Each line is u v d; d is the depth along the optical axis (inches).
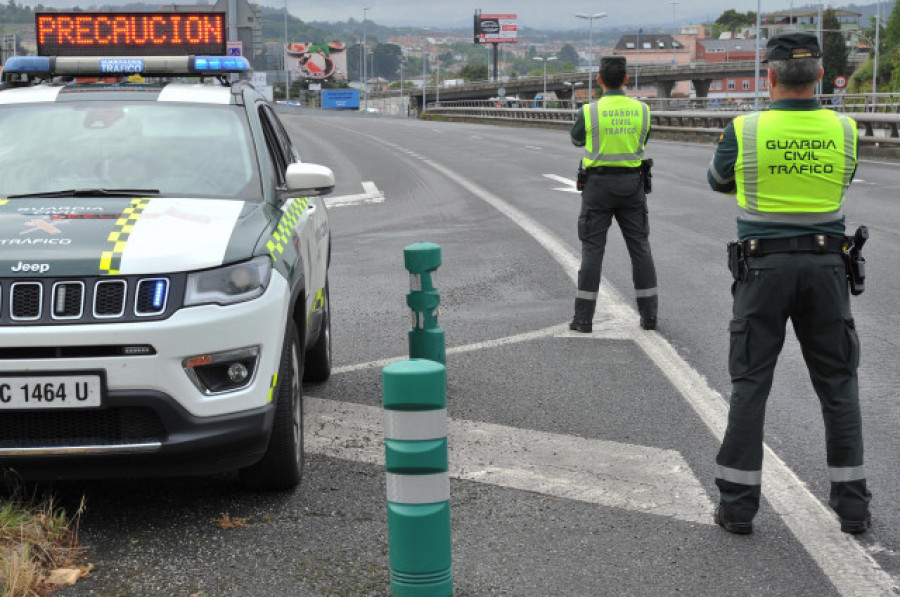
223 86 310.8
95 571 197.0
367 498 235.1
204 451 212.1
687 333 401.1
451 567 187.0
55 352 205.3
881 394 317.1
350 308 460.4
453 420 293.4
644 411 300.4
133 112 276.5
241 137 273.4
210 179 258.8
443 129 2795.3
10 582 184.5
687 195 920.9
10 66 306.3
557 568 199.2
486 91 7844.5
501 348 381.4
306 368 331.6
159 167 259.6
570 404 308.2
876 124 1352.1
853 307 445.1
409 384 176.7
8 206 238.1
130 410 209.2
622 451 265.9
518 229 719.1
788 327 399.5
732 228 705.0
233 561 201.6
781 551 206.4
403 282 523.5
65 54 318.0
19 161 258.8
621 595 187.9
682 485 242.2
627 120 394.0
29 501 230.1
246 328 215.8
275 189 264.1
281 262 234.8
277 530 216.8
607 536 214.2
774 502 231.0
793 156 211.2
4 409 204.8
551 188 1021.8
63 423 208.4
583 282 403.2
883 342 383.9
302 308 258.7
